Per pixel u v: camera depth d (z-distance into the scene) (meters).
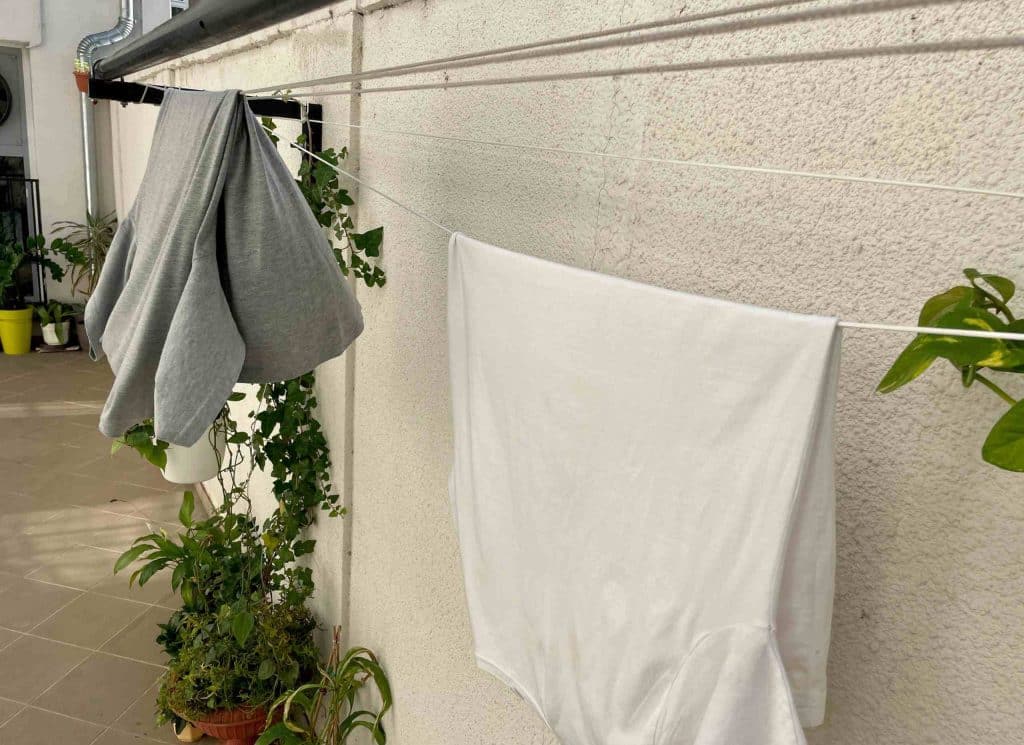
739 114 0.92
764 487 0.64
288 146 2.57
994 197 0.68
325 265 1.32
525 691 0.96
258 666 2.38
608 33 0.58
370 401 2.03
